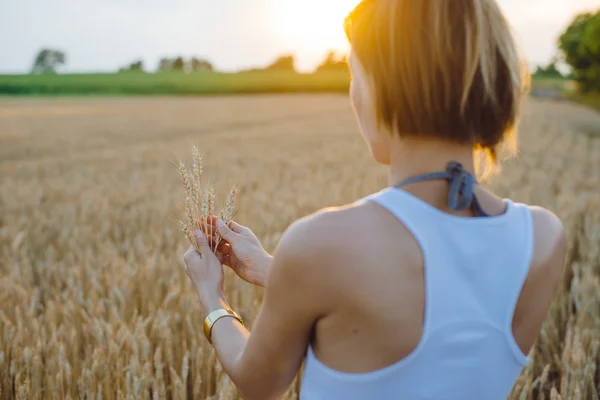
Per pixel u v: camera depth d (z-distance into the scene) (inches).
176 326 121.8
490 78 34.7
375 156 39.0
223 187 326.0
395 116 35.4
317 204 254.1
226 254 54.9
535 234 37.9
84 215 243.9
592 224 204.7
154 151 613.9
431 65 33.9
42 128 972.6
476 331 34.3
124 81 2778.1
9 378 106.6
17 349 106.0
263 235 199.6
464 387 34.4
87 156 572.7
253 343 38.6
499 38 35.3
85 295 151.2
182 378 101.1
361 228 33.8
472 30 34.1
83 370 98.0
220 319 46.5
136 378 89.4
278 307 35.7
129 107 1695.4
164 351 111.7
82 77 2832.2
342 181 333.4
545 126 949.2
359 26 36.8
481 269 34.7
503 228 36.3
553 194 298.0
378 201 34.7
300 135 840.3
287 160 497.7
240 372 40.4
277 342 36.9
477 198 36.4
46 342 119.4
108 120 1177.4
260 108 1700.3
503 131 36.6
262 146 666.8
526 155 470.9
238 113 1467.8
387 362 33.9
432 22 33.9
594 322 125.0
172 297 128.3
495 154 38.4
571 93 2827.3
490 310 34.9
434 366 33.8
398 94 34.8
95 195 312.0
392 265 33.3
